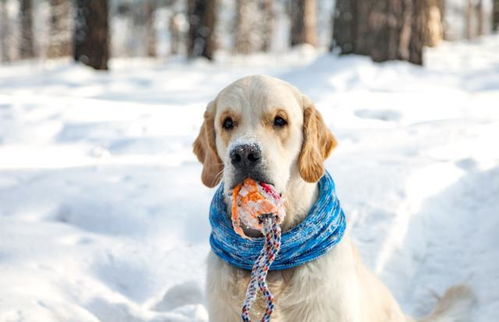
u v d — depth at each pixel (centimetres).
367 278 341
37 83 1194
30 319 349
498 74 1041
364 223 489
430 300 434
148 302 411
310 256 293
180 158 651
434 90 881
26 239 453
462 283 419
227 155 278
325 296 293
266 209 268
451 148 604
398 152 606
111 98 971
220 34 3388
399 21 1070
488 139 627
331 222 303
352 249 331
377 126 723
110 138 728
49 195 543
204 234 482
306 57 1817
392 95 845
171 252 457
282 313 297
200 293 421
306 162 296
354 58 1034
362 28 1073
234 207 275
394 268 457
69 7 2575
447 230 496
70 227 491
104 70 1441
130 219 494
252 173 271
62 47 2573
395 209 497
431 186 530
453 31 4294
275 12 3462
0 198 544
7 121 788
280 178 278
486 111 776
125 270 438
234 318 304
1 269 407
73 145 711
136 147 690
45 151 693
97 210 513
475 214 510
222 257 304
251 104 287
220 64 1620
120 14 3972
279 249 287
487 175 544
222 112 295
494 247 465
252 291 275
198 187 546
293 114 293
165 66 1584
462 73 1076
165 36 4272
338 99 832
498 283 423
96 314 384
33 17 3156
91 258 442
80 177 584
